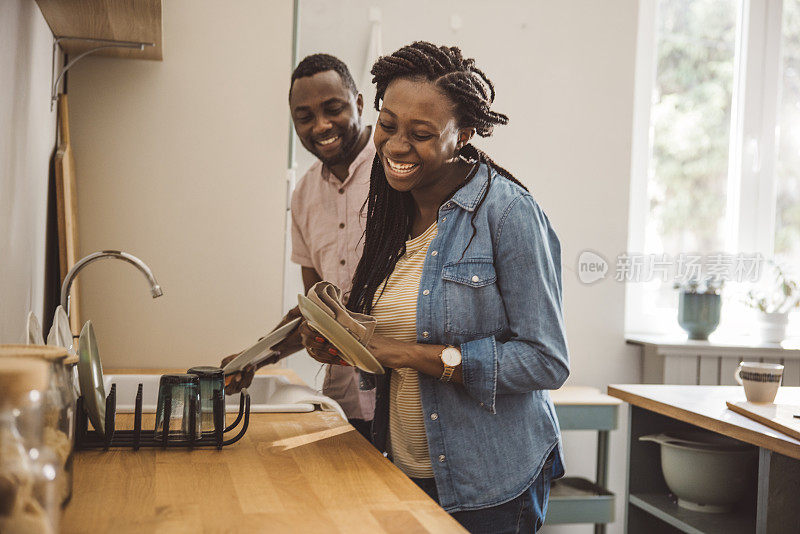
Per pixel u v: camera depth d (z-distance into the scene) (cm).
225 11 219
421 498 92
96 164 212
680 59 330
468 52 292
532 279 116
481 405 121
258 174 221
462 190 124
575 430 284
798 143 340
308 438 124
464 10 290
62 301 134
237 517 82
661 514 206
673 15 329
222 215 220
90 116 212
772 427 158
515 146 298
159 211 216
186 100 217
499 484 120
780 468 155
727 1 334
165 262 217
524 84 298
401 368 122
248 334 221
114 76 213
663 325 328
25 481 59
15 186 137
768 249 337
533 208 120
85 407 111
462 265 120
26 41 145
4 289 129
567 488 270
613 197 307
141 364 216
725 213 336
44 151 171
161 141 216
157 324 216
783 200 340
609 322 309
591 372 307
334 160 192
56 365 73
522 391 118
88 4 155
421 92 118
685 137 331
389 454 134
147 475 99
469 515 120
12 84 132
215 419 115
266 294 222
